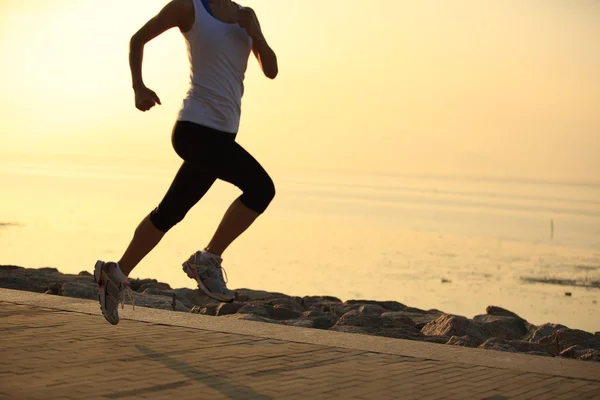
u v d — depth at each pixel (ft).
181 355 17.02
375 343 19.11
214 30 16.08
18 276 39.99
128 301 32.12
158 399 13.48
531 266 284.20
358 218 584.81
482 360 17.54
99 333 19.16
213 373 15.48
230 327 20.62
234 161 16.19
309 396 13.99
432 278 216.54
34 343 17.72
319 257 258.16
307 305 41.68
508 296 190.08
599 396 14.58
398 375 15.87
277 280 186.39
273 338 19.43
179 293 39.29
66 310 22.31
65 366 15.62
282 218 537.24
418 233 441.27
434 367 16.71
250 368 16.03
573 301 186.39
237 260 233.96
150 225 16.88
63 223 332.39
